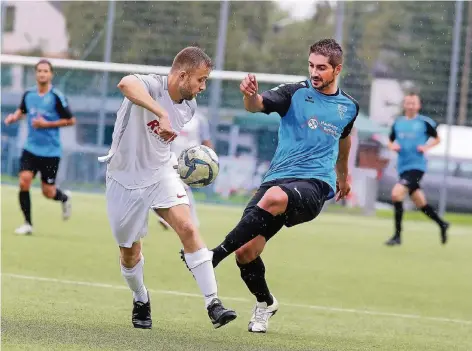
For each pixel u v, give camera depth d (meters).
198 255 14.14
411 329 17.98
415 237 42.66
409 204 60.31
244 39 62.81
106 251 28.59
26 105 31.75
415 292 24.38
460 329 18.44
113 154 14.52
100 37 61.91
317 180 15.62
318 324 17.77
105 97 58.62
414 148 36.94
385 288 24.77
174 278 23.69
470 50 60.19
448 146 55.66
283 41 63.16
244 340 14.92
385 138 57.19
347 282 25.50
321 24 63.28
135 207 14.51
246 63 62.91
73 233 33.56
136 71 58.38
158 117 13.80
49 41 62.47
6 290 19.16
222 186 57.62
